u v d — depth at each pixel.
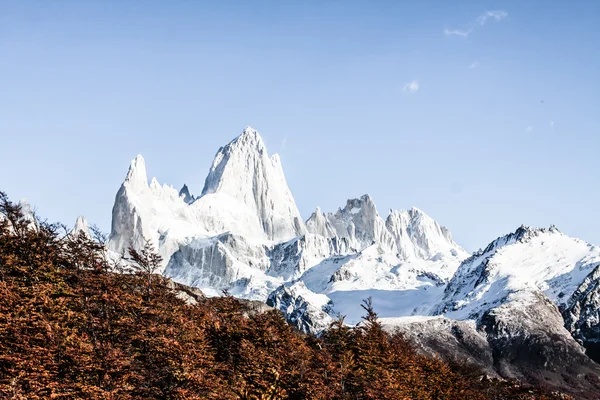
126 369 72.69
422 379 116.75
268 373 92.19
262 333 105.19
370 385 99.19
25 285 83.94
